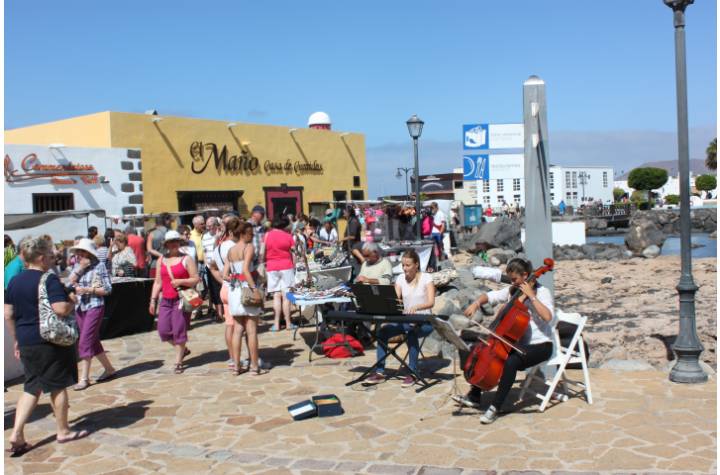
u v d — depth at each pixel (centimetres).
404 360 793
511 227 2530
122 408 682
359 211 2498
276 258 1062
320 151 2655
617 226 5572
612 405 613
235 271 791
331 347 872
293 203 2520
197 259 1246
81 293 773
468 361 600
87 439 593
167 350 970
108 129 1891
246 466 518
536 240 702
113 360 914
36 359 564
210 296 1214
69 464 538
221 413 652
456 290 1192
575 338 619
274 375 792
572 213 5922
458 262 2202
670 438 525
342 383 743
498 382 588
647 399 626
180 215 1880
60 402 585
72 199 1739
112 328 1077
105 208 1819
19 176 1623
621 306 1209
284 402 680
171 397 716
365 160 2891
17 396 744
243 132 2314
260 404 677
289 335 1030
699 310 1059
